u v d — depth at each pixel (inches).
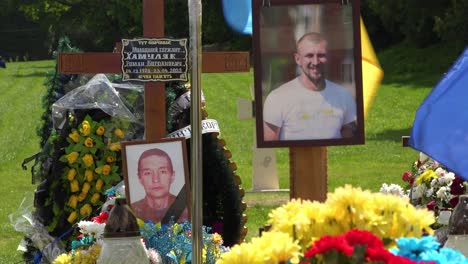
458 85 250.7
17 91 1787.6
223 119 1268.5
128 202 280.1
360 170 800.3
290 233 149.9
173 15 2262.6
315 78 275.7
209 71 309.6
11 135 1181.1
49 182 337.4
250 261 142.6
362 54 305.1
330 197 151.9
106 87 343.3
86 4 2559.1
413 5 1844.2
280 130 276.7
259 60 275.3
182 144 283.0
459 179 332.5
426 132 252.5
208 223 332.2
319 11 274.8
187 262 269.4
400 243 147.6
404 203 153.9
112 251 224.7
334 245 137.3
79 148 335.6
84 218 334.6
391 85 1603.1
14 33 3179.1
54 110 345.1
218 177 329.1
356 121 277.4
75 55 304.3
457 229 189.2
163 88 308.3
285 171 813.2
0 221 580.1
